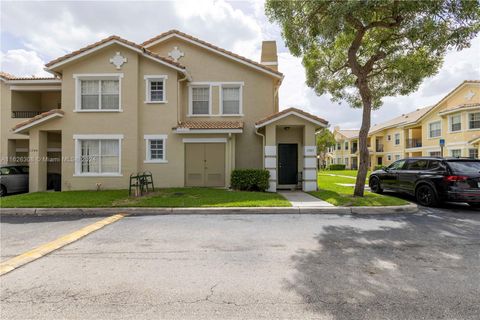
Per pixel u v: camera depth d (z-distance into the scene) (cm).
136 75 1239
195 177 1281
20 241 526
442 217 723
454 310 285
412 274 372
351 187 1402
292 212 779
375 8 803
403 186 996
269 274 375
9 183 1196
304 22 931
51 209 774
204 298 311
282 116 1163
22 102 1452
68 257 442
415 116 2998
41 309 290
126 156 1238
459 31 774
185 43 1391
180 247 489
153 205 809
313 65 1188
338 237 545
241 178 1162
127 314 279
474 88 2023
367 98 1002
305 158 1204
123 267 402
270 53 1631
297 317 273
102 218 715
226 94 1400
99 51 1226
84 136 1230
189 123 1287
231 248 483
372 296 314
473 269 388
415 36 828
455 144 2127
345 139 4838
